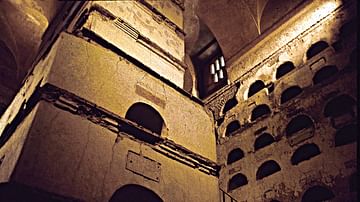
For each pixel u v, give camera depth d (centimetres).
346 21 1368
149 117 800
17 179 497
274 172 1350
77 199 547
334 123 1209
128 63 797
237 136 1552
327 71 1384
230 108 1742
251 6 1759
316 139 1230
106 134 657
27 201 502
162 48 994
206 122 917
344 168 1092
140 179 665
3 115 877
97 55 741
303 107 1338
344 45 1320
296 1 1630
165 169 728
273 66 1580
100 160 618
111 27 880
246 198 1341
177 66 1008
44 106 598
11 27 1506
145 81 809
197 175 796
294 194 1191
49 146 561
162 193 689
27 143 539
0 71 1479
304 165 1215
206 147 862
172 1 1179
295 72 1455
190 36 1953
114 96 714
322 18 1470
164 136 775
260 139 1483
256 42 1727
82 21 869
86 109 649
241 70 1741
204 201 765
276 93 1487
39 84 675
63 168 558
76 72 678
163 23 1071
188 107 888
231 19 1803
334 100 1254
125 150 673
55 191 530
